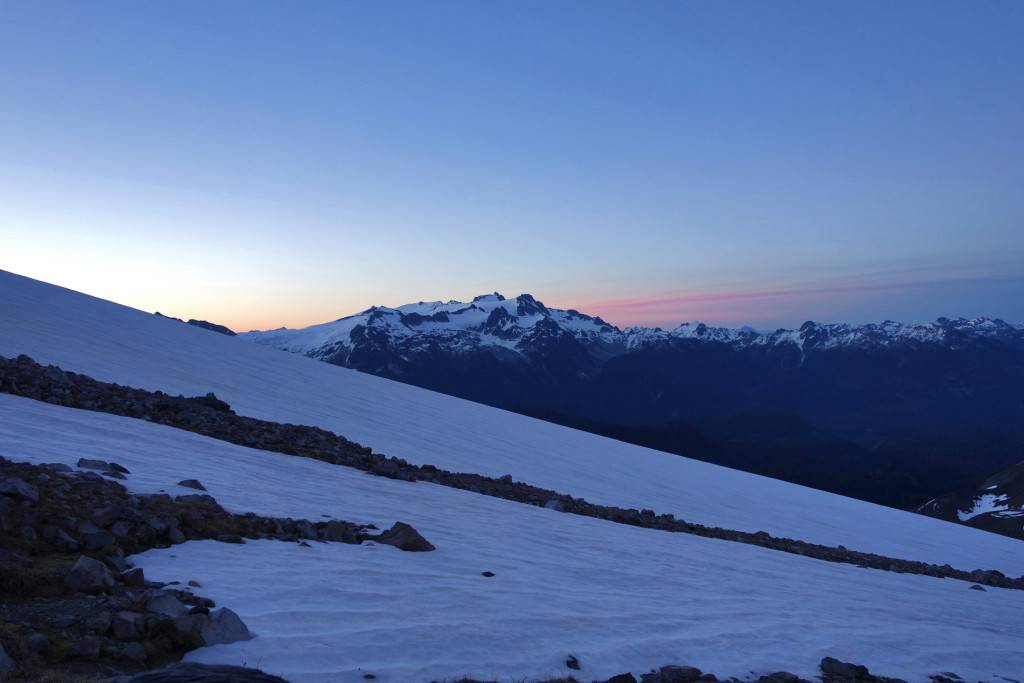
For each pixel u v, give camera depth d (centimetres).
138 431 1856
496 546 1519
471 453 4138
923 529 5775
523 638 952
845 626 1450
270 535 1189
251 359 6169
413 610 970
